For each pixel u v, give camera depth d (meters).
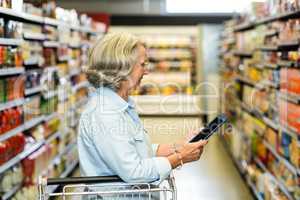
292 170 3.68
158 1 12.88
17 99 3.88
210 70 11.39
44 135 4.82
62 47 5.71
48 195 1.98
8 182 3.71
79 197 2.09
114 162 1.96
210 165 6.41
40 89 4.72
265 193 4.47
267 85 4.75
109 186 2.03
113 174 2.06
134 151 2.02
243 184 5.62
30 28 4.46
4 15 3.79
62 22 5.69
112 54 2.04
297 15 3.96
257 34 5.40
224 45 9.16
